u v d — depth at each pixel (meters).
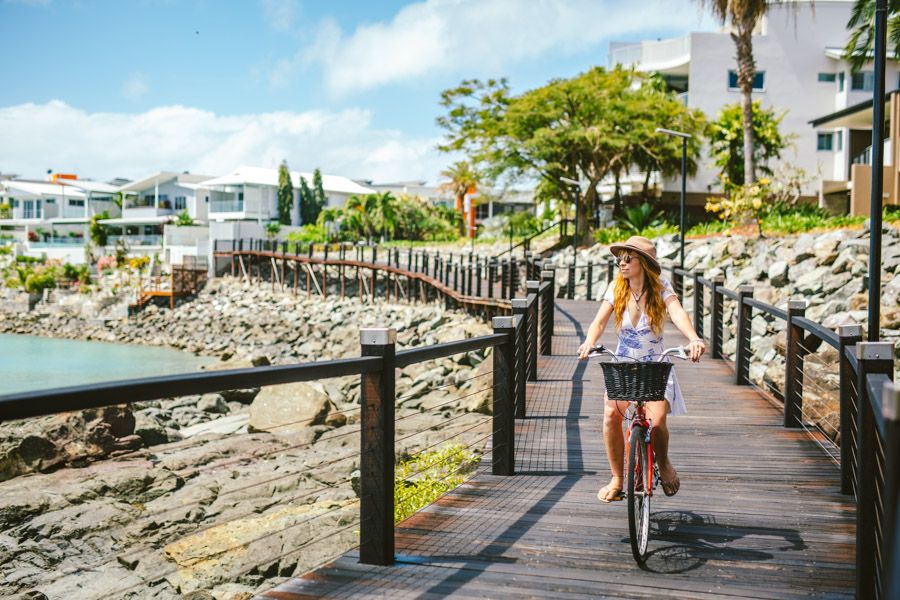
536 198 46.88
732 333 20.31
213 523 9.81
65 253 71.69
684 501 5.72
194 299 51.38
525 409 9.00
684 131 37.22
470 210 59.06
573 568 4.28
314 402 16.02
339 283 46.12
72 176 96.88
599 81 38.22
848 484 5.88
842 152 39.78
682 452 7.29
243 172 75.75
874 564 3.72
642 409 4.48
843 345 5.69
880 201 8.97
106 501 10.42
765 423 8.59
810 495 5.88
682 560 4.44
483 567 4.27
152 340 42.66
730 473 6.54
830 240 21.08
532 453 7.24
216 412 19.69
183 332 43.47
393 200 69.19
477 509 5.44
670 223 38.28
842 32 40.72
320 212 73.62
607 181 46.56
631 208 41.47
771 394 11.06
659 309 4.73
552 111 38.03
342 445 14.03
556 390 10.45
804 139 40.75
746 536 4.90
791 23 40.59
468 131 40.19
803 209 29.98
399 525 5.05
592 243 37.47
